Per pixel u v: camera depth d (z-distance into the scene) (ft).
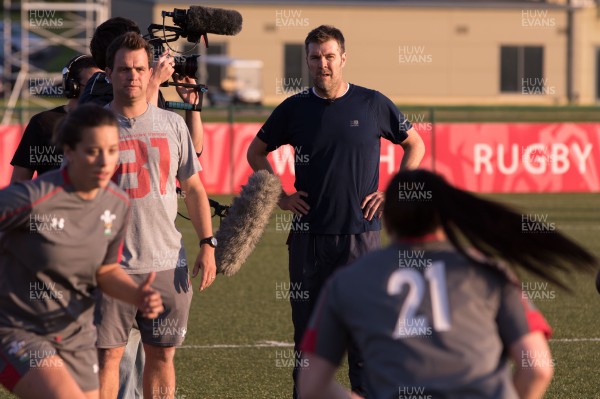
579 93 406.62
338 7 398.21
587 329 85.10
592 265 31.37
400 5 395.96
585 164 175.11
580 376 68.69
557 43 404.36
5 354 40.45
